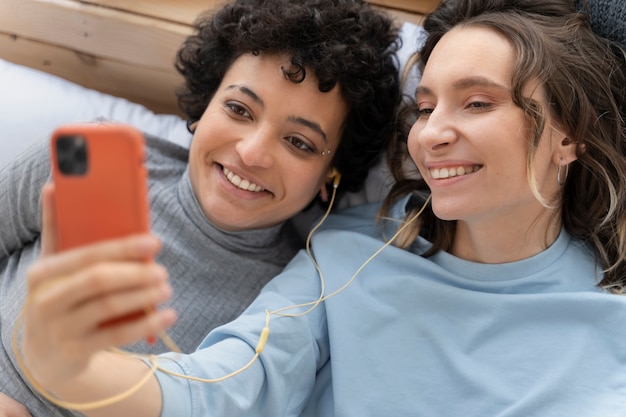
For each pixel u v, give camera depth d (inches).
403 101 49.5
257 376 37.7
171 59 58.6
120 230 22.5
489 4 41.2
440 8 44.2
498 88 37.4
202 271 47.2
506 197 38.2
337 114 44.9
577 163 42.6
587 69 40.1
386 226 46.8
